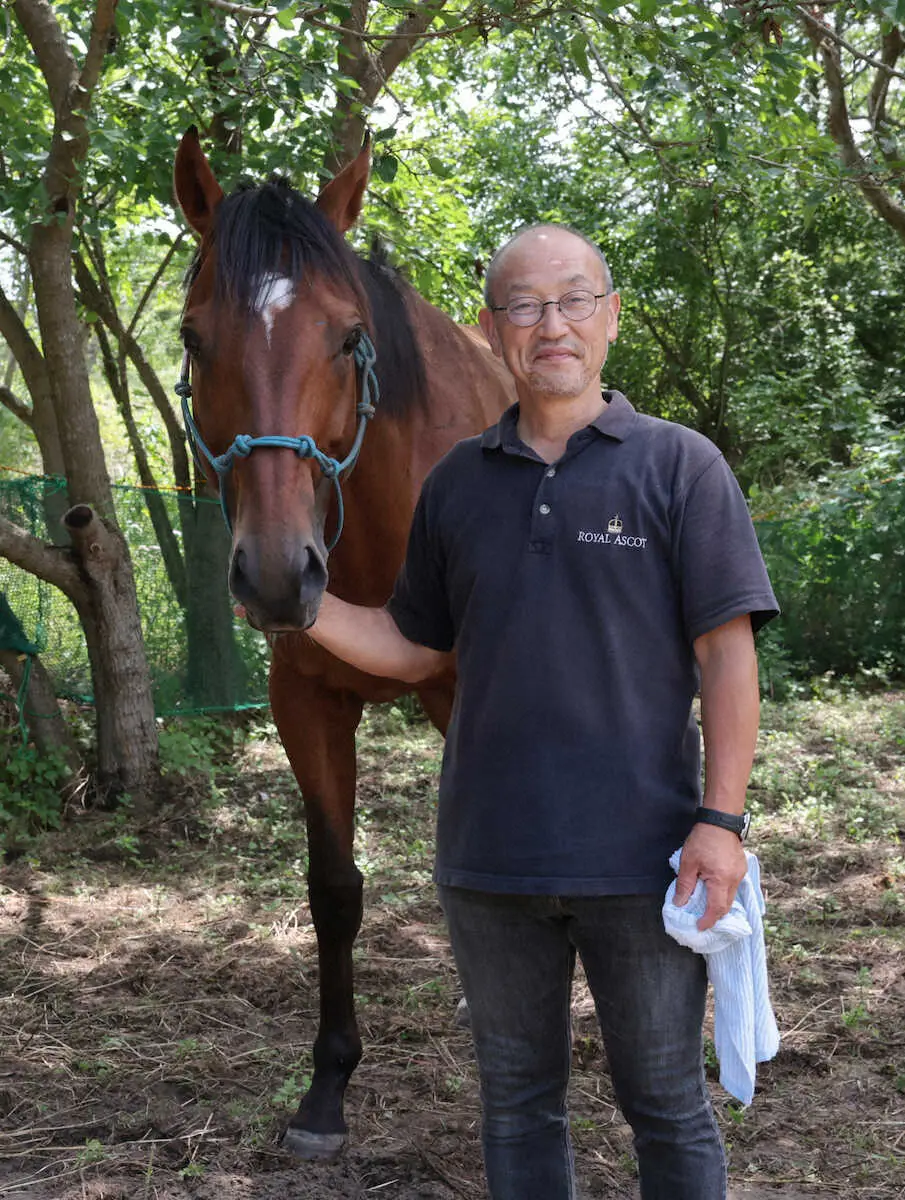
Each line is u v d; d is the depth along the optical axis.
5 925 4.07
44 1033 3.24
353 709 2.69
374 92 5.46
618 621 1.65
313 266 2.01
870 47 9.82
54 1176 2.52
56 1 5.36
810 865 4.59
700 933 1.56
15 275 9.25
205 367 1.99
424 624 1.92
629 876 1.62
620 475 1.66
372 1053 3.09
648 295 14.02
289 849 5.09
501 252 1.72
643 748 1.65
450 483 1.80
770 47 4.07
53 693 5.61
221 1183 2.46
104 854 4.92
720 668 1.63
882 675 8.07
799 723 7.02
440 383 2.85
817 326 14.52
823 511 8.13
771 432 13.52
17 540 5.21
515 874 1.65
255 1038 3.21
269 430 1.90
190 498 6.20
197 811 5.43
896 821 5.12
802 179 4.87
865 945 3.72
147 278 9.84
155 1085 2.92
